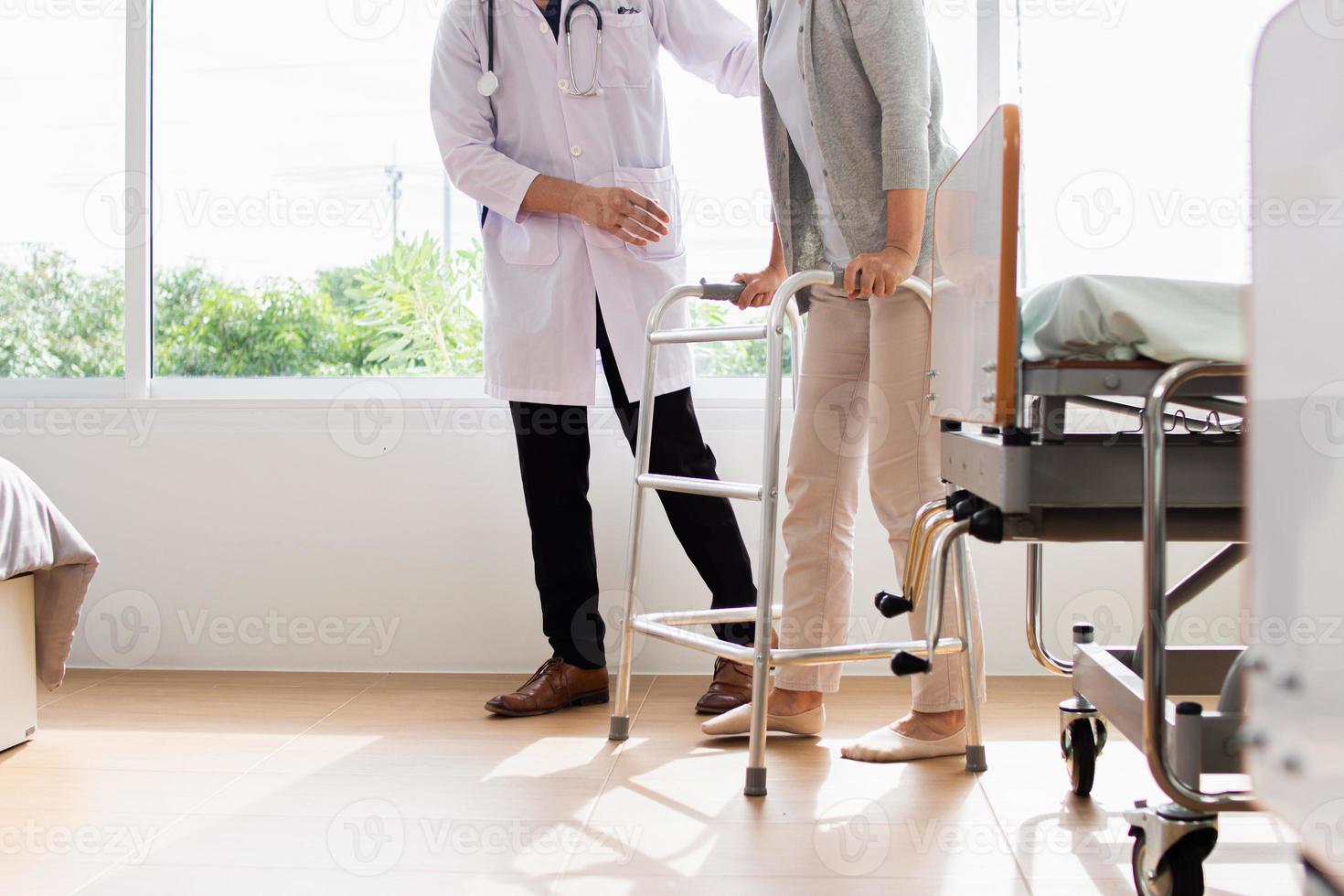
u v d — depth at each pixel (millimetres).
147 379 2545
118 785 1599
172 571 2418
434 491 2377
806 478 1795
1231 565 1382
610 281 2062
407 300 2553
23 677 1824
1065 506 1063
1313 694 641
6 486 1752
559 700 2053
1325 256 638
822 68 1641
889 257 1550
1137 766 1647
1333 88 630
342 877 1243
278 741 1841
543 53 2072
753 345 2443
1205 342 1000
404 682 2291
